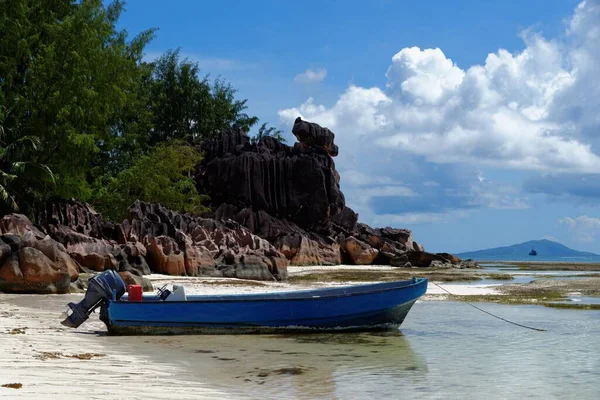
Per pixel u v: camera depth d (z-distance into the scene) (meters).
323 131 74.25
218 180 66.44
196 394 8.91
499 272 56.22
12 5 42.28
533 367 12.05
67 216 41.28
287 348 13.89
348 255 64.06
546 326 18.17
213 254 37.91
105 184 58.88
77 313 14.70
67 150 42.28
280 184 67.06
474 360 12.78
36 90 42.62
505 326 18.09
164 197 58.69
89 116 44.53
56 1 46.19
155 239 35.91
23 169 40.03
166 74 80.44
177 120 80.00
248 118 87.81
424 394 9.65
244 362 12.05
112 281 15.03
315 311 15.94
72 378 9.42
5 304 19.97
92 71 44.38
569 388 10.27
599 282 37.59
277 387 9.83
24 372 9.64
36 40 43.59
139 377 9.96
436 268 59.94
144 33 59.28
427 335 16.30
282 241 58.41
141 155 62.34
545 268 69.69
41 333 14.53
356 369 11.60
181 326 15.19
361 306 16.28
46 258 23.52
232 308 15.47
